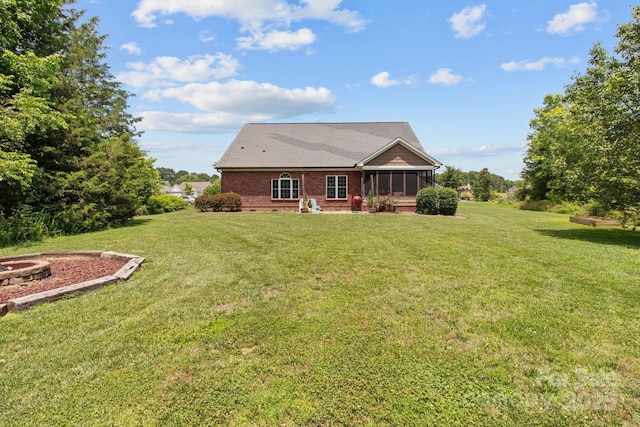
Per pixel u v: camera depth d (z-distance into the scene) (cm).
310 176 2266
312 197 2267
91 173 1306
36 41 1344
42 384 270
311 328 365
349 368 289
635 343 331
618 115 940
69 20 1563
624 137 940
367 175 2144
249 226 1263
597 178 1001
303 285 516
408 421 228
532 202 2845
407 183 2109
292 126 2681
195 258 709
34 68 1079
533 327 367
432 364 296
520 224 1409
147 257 721
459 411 238
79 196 1257
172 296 471
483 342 334
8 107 1012
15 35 1128
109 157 1396
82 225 1225
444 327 367
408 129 2583
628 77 915
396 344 330
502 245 841
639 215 1006
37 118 1034
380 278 552
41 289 507
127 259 684
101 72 2067
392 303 438
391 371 285
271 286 514
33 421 230
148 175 2053
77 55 1631
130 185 1455
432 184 2112
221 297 465
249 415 234
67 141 1259
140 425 225
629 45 945
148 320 389
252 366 293
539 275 567
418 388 262
